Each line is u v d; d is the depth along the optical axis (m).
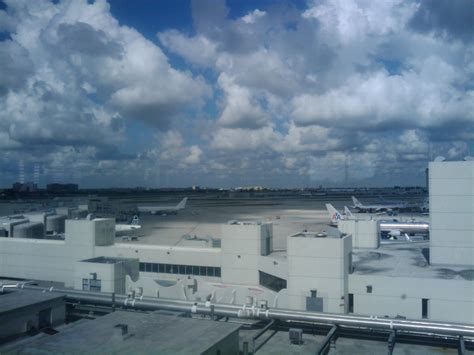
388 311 46.12
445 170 50.66
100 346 29.55
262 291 51.59
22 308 38.28
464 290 44.12
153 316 35.97
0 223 89.75
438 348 37.28
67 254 68.00
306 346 37.97
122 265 55.50
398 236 116.50
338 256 45.53
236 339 33.22
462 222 50.47
